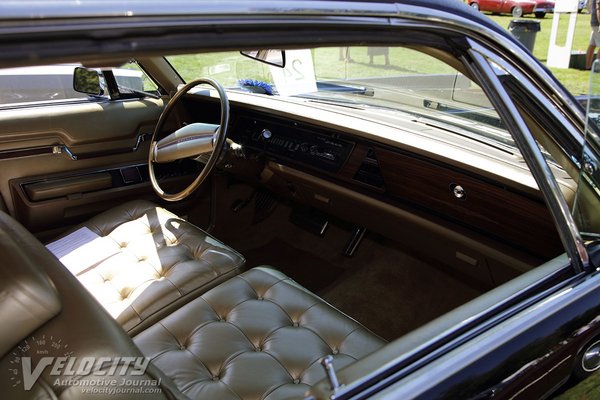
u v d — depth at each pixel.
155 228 1.92
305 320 1.41
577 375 1.17
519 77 0.99
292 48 0.67
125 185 2.45
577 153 1.08
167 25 0.54
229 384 1.19
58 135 2.24
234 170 2.43
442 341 0.85
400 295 2.35
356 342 1.32
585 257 1.08
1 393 0.75
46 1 0.47
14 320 0.78
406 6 0.75
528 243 1.66
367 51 2.07
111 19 0.50
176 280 1.60
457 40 0.88
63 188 2.27
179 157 2.03
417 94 2.02
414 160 1.85
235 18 0.58
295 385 1.19
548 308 0.98
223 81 2.58
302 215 2.82
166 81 2.59
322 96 2.36
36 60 0.48
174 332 1.37
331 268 2.56
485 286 2.32
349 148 2.10
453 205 1.83
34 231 2.29
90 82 2.25
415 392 0.76
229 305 1.47
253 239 2.80
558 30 4.72
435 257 2.18
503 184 1.58
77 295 0.90
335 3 0.66
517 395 0.94
